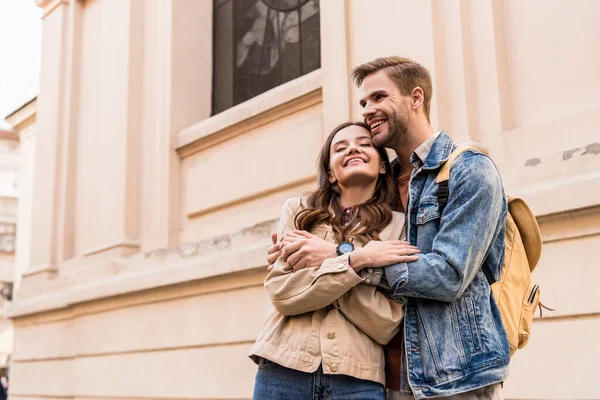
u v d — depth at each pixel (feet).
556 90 12.53
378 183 7.98
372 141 7.85
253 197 19.06
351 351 6.98
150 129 22.71
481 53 13.51
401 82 7.80
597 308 10.75
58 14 28.07
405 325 7.07
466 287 6.88
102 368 21.77
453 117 13.57
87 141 25.57
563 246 11.30
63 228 25.64
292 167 17.90
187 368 18.65
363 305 6.95
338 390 6.95
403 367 7.13
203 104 22.71
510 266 7.50
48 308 24.38
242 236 17.72
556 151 12.00
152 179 22.22
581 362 10.82
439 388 6.73
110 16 24.85
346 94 15.93
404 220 7.66
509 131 12.80
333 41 16.48
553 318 11.25
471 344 6.86
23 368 26.07
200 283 18.48
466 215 6.91
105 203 23.57
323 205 7.90
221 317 17.79
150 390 19.71
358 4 15.98
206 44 23.16
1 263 59.16
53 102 27.53
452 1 13.92
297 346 7.13
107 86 24.50
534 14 13.03
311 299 6.97
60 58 27.53
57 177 26.68
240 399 16.99
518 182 12.19
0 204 60.18
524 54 13.10
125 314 21.09
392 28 14.98
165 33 22.68
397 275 6.79
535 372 11.32
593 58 12.06
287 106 18.17
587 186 10.87
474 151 7.33
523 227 7.66
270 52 21.35
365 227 7.47
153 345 19.80
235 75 22.39
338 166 7.80
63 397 23.39
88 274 23.00
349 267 6.88
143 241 22.16
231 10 22.98
